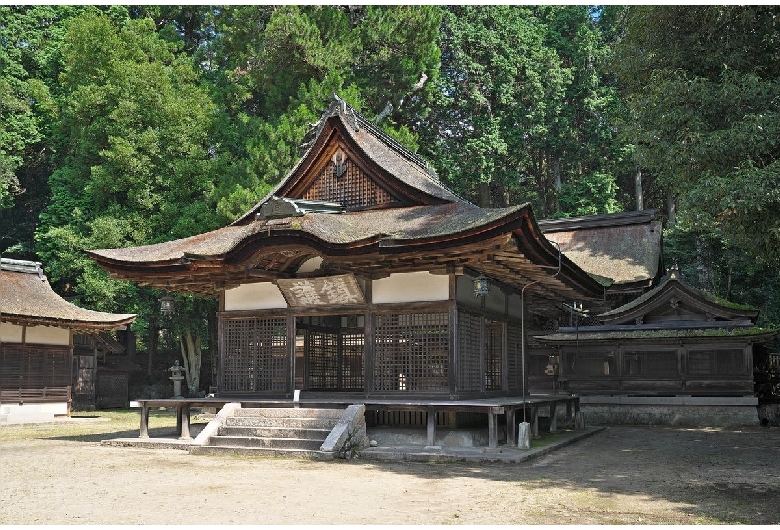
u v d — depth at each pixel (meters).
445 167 42.88
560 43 45.56
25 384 26.53
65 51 36.91
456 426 16.09
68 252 33.75
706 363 23.09
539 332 28.73
